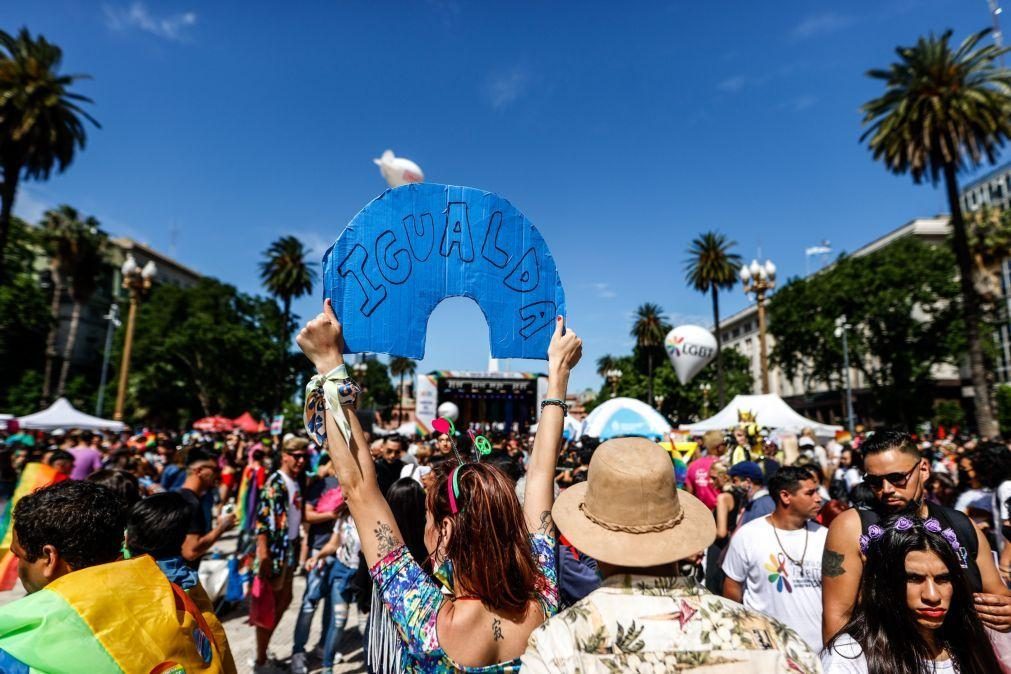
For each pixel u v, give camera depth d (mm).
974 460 4121
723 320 77062
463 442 3652
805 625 2812
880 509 2365
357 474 1384
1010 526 2887
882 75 20500
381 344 1579
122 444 12148
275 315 50344
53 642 1315
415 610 1312
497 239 1794
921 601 1600
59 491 1814
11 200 20875
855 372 47406
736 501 4875
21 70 20922
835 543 2199
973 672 1599
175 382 39125
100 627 1376
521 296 1802
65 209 38031
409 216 1688
